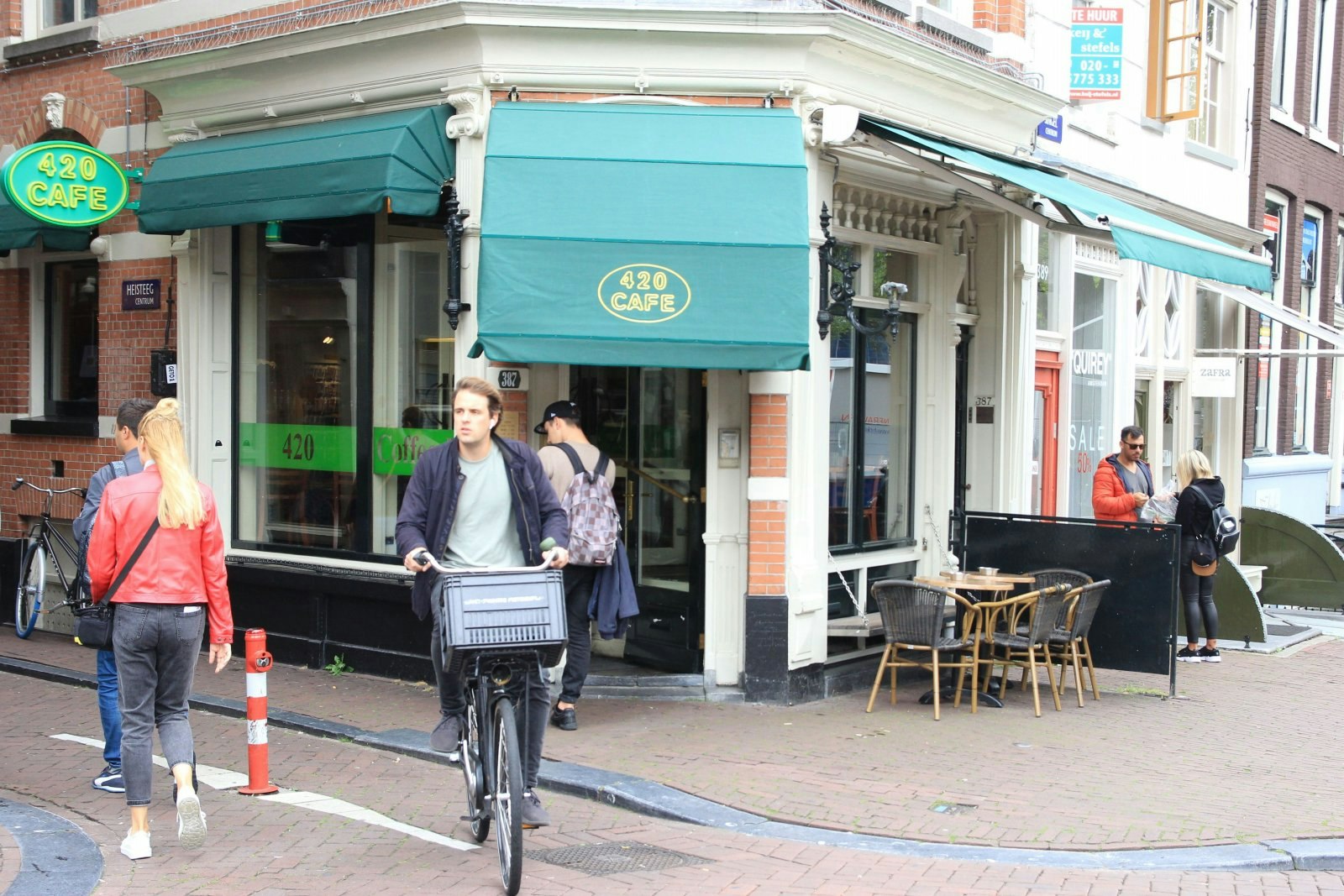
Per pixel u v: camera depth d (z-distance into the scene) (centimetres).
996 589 897
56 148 1007
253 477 1056
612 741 781
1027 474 1166
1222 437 1614
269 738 800
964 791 697
